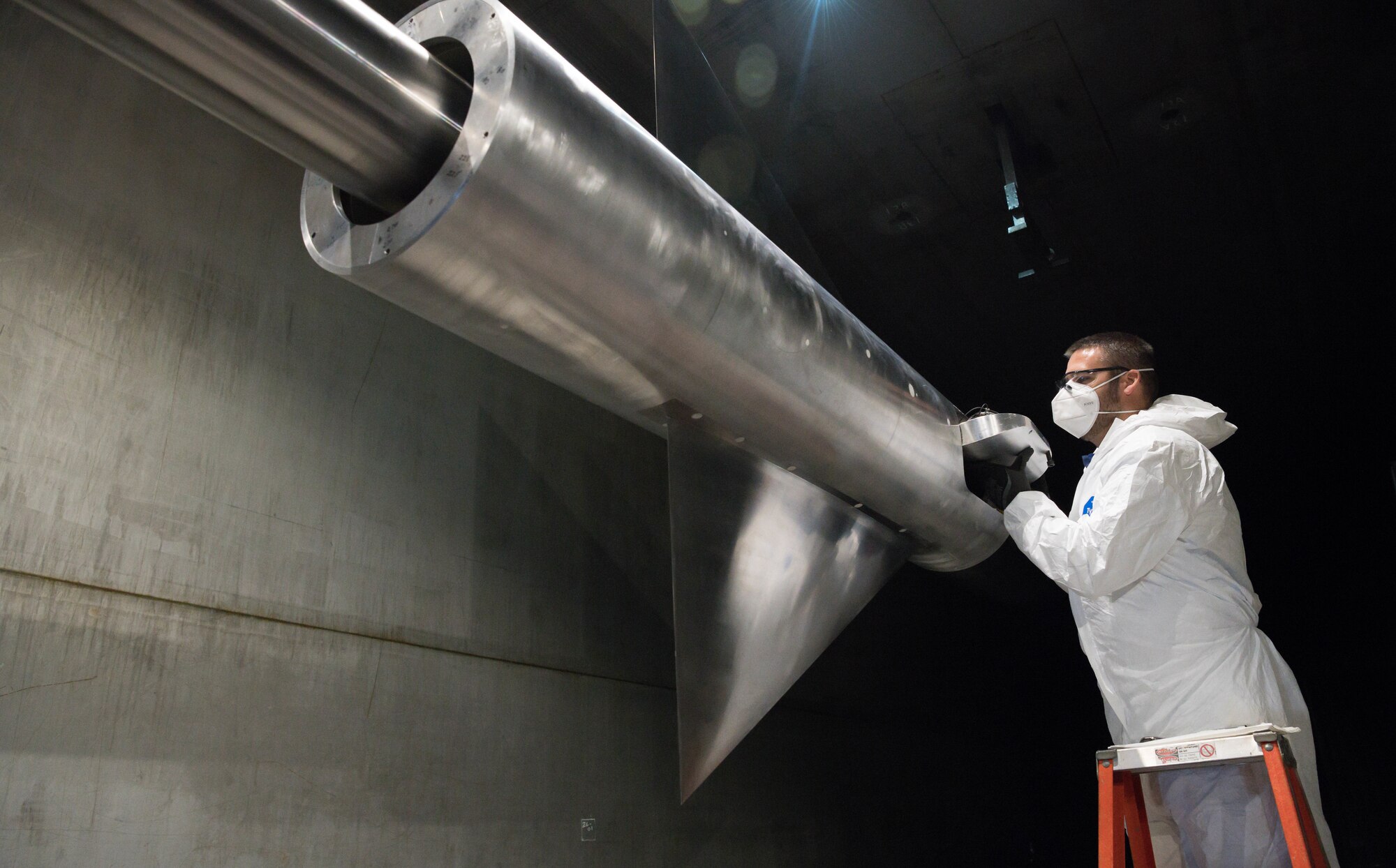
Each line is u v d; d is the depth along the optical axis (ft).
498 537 7.90
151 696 5.22
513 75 4.04
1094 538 4.90
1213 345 14.84
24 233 5.31
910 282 13.24
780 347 5.54
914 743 14.17
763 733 10.63
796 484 6.41
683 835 8.82
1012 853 16.21
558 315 4.64
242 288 6.41
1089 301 13.69
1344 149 10.94
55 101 5.67
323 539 6.43
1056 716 20.36
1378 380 15.85
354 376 7.02
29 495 4.99
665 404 5.49
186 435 5.81
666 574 9.83
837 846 11.22
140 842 4.97
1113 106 10.25
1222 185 11.48
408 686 6.70
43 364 5.22
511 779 7.27
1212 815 4.56
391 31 4.04
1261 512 21.06
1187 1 9.05
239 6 3.48
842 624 6.82
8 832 4.50
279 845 5.58
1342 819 20.68
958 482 7.21
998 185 11.37
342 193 4.50
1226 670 4.71
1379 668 20.77
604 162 4.42
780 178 11.19
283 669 5.93
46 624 4.89
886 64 9.65
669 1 6.58
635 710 8.79
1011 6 9.03
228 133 6.65
